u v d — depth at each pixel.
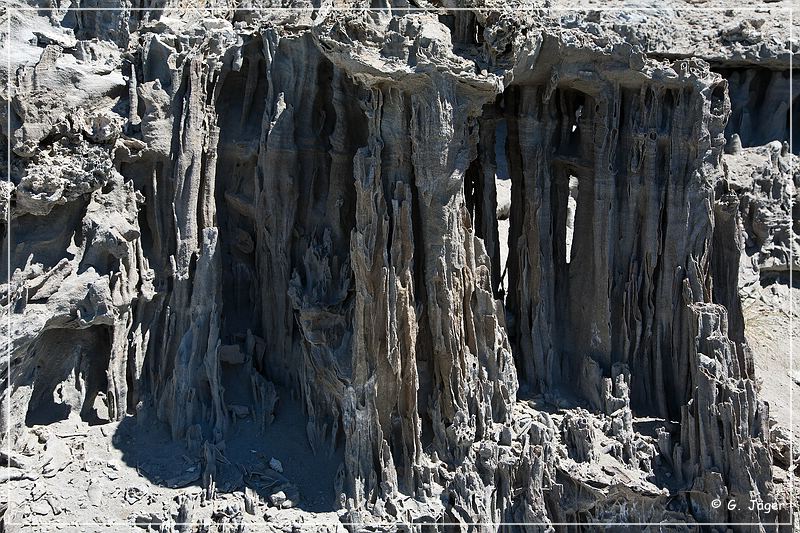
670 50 14.76
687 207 11.04
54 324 10.73
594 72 10.98
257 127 11.95
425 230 10.21
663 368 11.41
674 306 11.28
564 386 11.96
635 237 11.41
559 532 10.33
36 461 10.26
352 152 11.52
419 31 9.83
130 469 10.47
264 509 10.04
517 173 12.02
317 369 10.95
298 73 11.36
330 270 11.19
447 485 10.24
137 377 11.42
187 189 11.32
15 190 10.12
